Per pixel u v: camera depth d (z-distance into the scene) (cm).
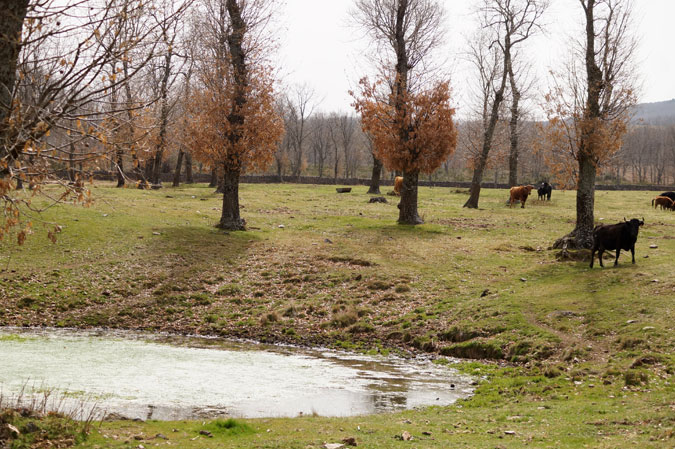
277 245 3278
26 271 2483
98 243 2975
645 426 977
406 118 3734
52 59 856
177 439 888
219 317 2283
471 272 2767
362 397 1344
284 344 2000
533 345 1764
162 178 7988
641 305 1920
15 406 1024
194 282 2641
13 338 1822
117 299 2383
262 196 5525
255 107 3419
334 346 1988
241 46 3459
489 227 3938
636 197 5981
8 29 830
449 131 3750
